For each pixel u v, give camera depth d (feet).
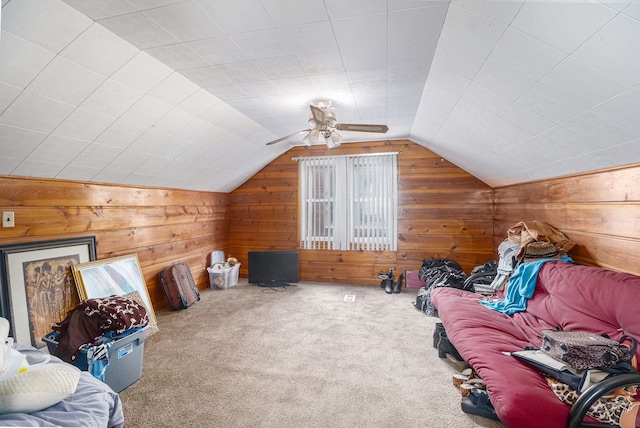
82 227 8.91
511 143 8.27
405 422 5.60
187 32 5.44
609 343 4.80
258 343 8.79
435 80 7.36
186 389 6.62
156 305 11.73
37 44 4.82
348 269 15.51
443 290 9.89
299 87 8.11
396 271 14.96
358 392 6.49
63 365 4.48
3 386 3.65
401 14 4.97
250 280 14.83
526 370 5.14
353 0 4.64
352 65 6.86
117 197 10.11
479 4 4.22
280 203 16.31
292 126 11.93
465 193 14.19
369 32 5.52
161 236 12.12
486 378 5.11
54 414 3.77
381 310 11.51
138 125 8.02
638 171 6.07
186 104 8.34
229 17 5.05
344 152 15.44
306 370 7.34
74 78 5.75
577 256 8.11
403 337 9.14
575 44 3.98
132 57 6.01
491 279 10.62
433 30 5.40
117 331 6.39
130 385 6.74
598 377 4.50
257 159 14.93
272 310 11.56
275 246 16.40
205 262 14.97
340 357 7.96
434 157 14.48
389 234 14.90
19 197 7.34
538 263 7.97
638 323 5.01
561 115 5.70
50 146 6.95
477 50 5.31
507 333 6.82
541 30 4.08
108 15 4.84
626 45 3.58
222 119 9.99
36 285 7.54
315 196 15.84
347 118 11.14
